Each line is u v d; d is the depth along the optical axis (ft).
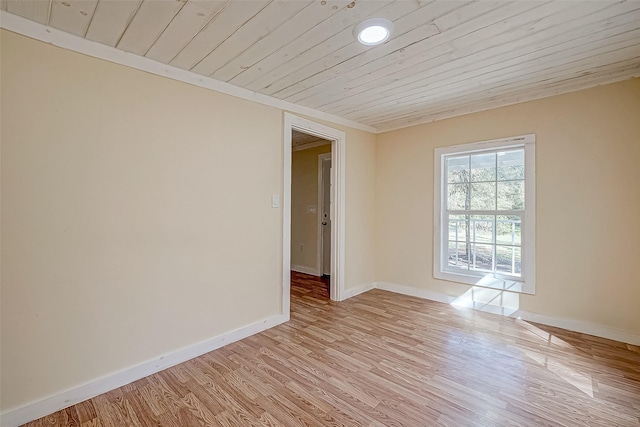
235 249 8.55
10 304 5.31
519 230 10.10
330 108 10.61
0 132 5.19
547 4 5.07
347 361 7.39
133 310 6.70
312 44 6.29
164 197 7.16
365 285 13.38
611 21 5.57
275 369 7.06
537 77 8.11
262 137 9.22
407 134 12.75
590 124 8.68
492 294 10.57
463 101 9.91
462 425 5.23
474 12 5.27
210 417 5.49
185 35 5.91
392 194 13.25
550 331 8.98
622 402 5.79
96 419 5.48
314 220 16.99
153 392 6.24
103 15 5.27
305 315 10.49
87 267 6.09
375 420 5.38
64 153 5.81
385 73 7.78
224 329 8.29
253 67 7.35
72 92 5.88
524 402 5.82
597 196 8.61
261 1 4.90
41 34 5.53
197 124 7.72
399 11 5.21
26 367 5.45
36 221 5.54
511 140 10.03
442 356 7.59
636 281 8.10
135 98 6.69
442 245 11.89
